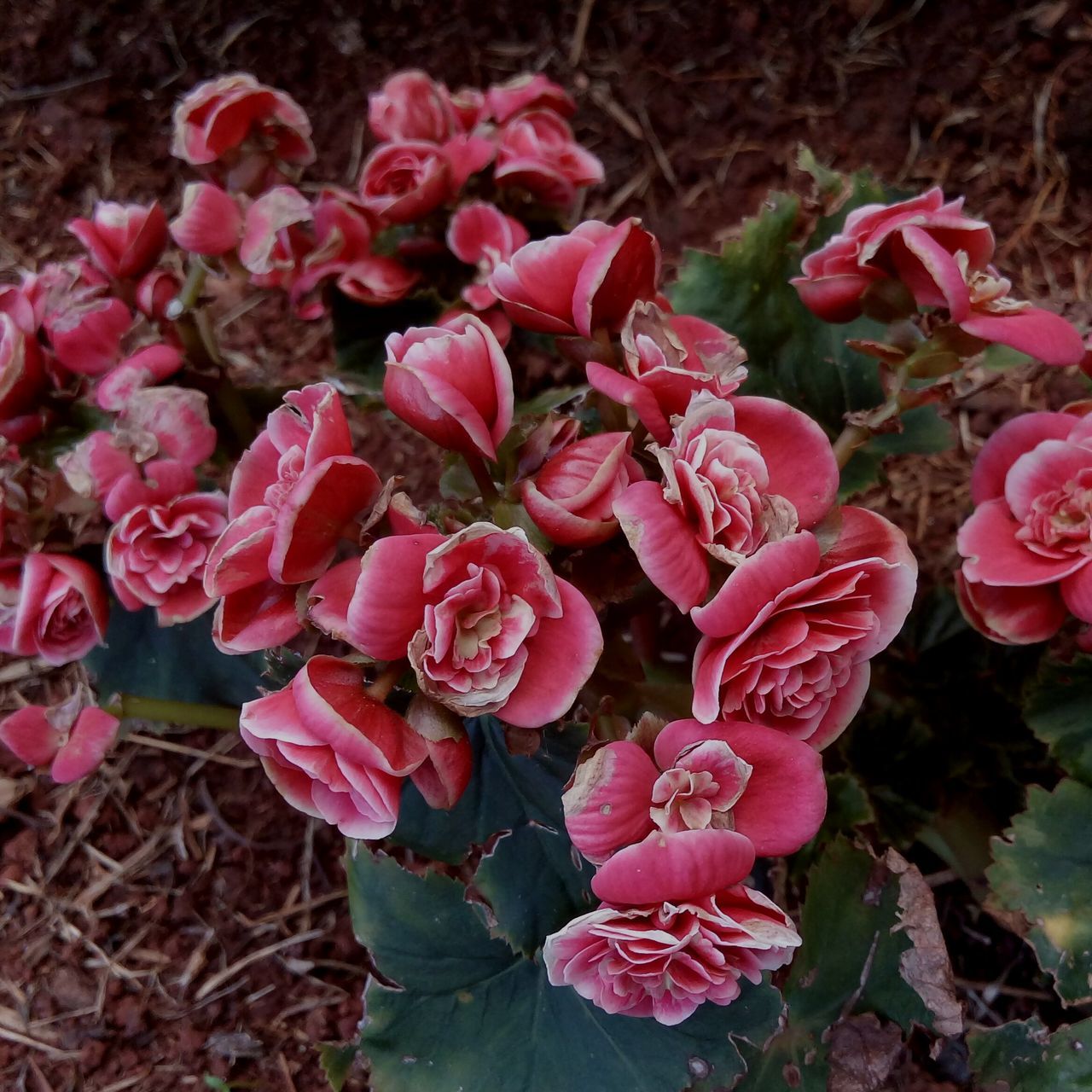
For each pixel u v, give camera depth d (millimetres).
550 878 380
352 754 282
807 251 461
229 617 313
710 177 662
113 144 660
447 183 438
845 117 661
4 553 383
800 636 288
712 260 450
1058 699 406
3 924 492
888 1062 387
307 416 314
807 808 298
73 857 504
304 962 481
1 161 651
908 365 350
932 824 457
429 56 684
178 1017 473
